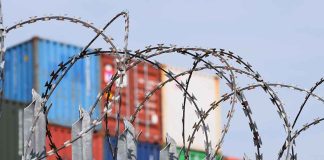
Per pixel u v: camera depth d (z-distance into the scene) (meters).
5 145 42.59
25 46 47.62
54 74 17.48
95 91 48.28
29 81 47.31
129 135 17.53
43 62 47.50
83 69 48.00
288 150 20.25
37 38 47.38
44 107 16.92
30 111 16.64
